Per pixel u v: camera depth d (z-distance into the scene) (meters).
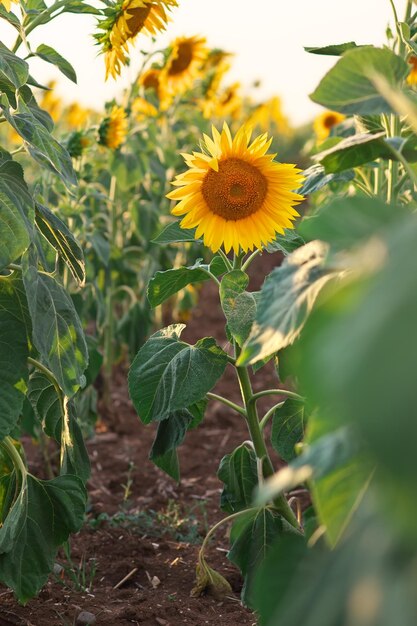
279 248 2.40
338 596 0.82
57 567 2.98
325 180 2.46
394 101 0.92
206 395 2.41
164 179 5.94
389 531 0.80
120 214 5.58
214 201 2.22
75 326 2.32
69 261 2.57
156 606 2.68
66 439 2.59
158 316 6.77
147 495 4.01
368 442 0.63
